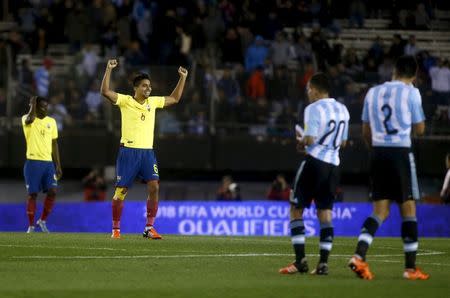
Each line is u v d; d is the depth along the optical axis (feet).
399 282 112.68
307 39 321.52
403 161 117.50
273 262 134.72
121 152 171.32
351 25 350.23
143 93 169.89
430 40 351.25
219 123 301.43
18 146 300.81
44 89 298.56
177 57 317.01
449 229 258.57
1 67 298.35
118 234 175.73
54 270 122.52
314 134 119.34
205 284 109.40
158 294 102.22
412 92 117.80
